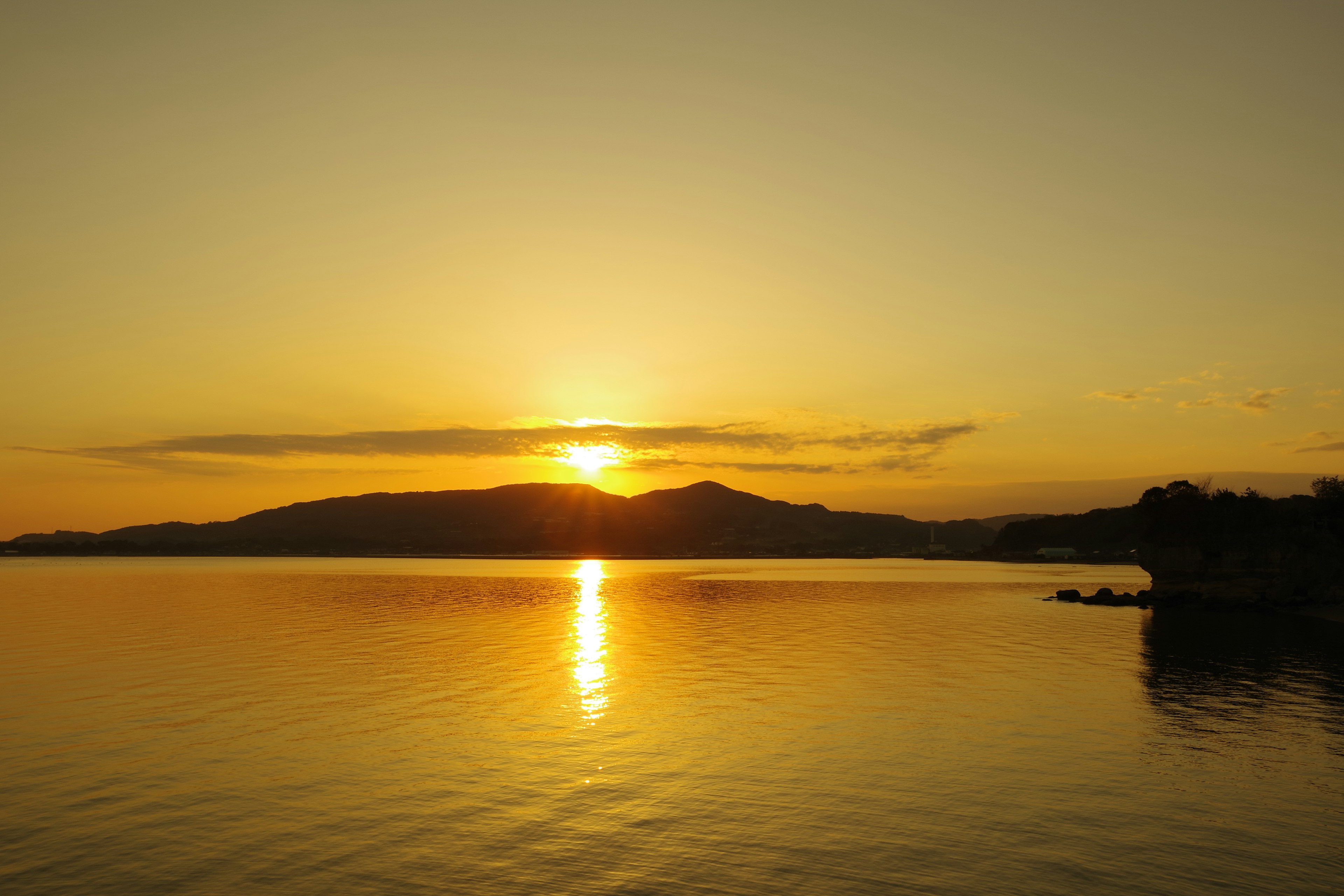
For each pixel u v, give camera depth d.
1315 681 41.62
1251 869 17.78
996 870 17.61
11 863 17.84
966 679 41.41
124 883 16.86
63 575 177.38
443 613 81.62
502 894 16.39
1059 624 73.50
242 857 18.23
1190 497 114.62
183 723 30.94
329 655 49.69
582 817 20.78
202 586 129.88
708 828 20.03
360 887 16.69
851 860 18.12
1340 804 22.02
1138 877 17.36
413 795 22.44
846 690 38.19
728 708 34.00
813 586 144.38
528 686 39.09
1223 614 87.06
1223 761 26.12
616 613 82.75
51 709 33.41
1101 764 25.69
